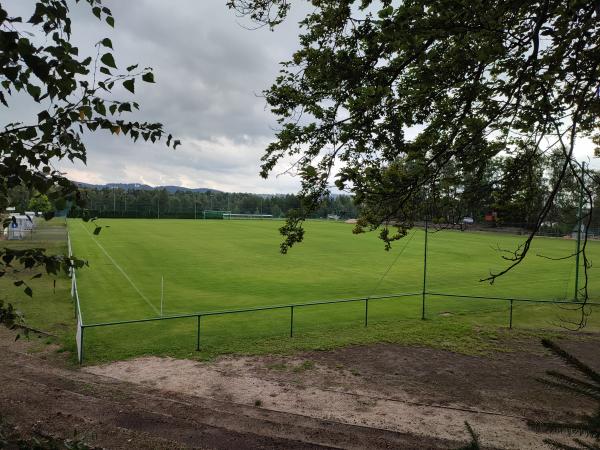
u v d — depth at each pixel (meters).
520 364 15.02
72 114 3.31
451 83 6.94
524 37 6.39
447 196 7.71
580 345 17.09
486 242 62.81
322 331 18.52
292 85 7.45
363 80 6.95
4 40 2.59
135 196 176.12
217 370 14.04
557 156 7.75
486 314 21.91
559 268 38.78
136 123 3.60
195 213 133.75
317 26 7.13
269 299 24.64
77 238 55.09
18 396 11.45
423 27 6.03
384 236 7.66
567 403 12.00
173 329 18.33
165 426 10.27
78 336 14.62
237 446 9.50
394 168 6.96
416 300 25.05
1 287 24.39
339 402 11.95
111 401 11.52
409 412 11.43
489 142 7.44
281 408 11.48
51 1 2.87
